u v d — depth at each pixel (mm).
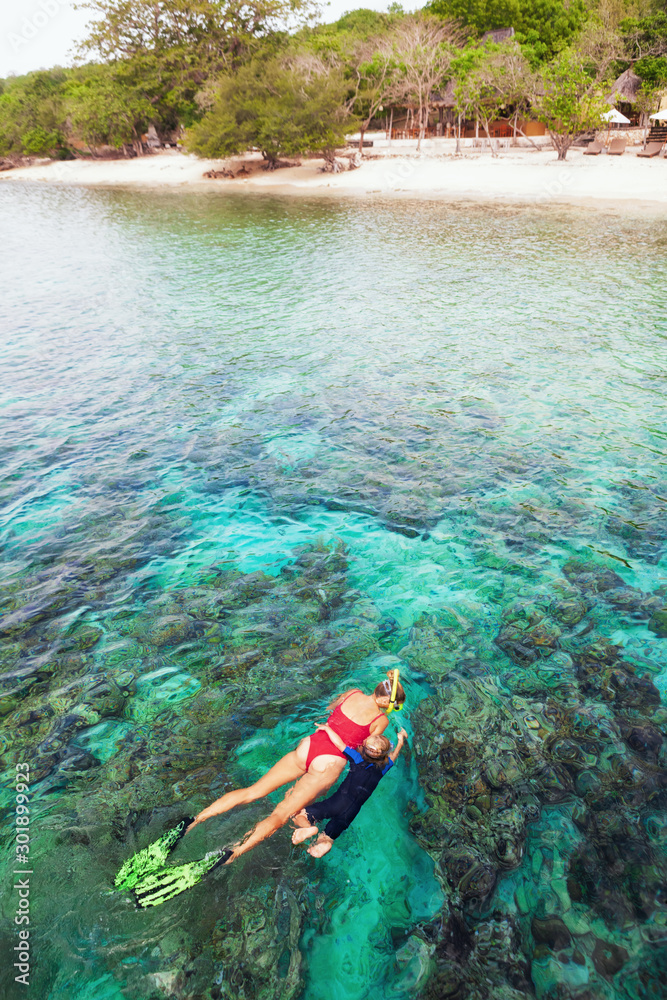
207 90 56469
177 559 7309
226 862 3732
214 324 16750
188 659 5723
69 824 4082
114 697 5262
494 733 4859
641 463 9102
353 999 3170
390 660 5664
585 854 3947
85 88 68688
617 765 4570
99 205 44531
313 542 7582
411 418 10789
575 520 7824
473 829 4113
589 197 34750
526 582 6742
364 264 23109
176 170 61406
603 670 5496
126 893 3602
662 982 3260
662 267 19953
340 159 54375
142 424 10922
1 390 12547
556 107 42344
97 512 8320
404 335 15156
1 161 80125
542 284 19016
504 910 3623
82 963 3273
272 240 28812
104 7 58312
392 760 4223
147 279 22328
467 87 48938
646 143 43312
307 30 63688
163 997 3139
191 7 56719
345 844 3992
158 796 4301
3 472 9391
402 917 3570
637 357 13047
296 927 3500
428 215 32875
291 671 5547
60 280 22531
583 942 3457
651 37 52094
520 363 13023
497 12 61125
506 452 9539
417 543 7500
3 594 6715
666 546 7277
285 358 13961
